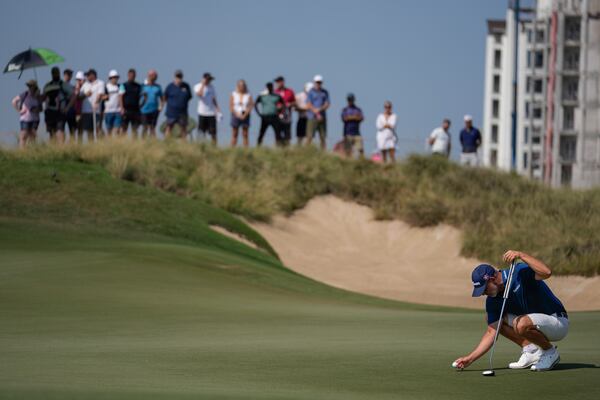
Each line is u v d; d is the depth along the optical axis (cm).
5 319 5391
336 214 13912
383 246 13300
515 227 12900
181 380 3278
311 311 6531
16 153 11888
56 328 5056
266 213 13188
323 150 15175
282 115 14675
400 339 4728
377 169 15075
